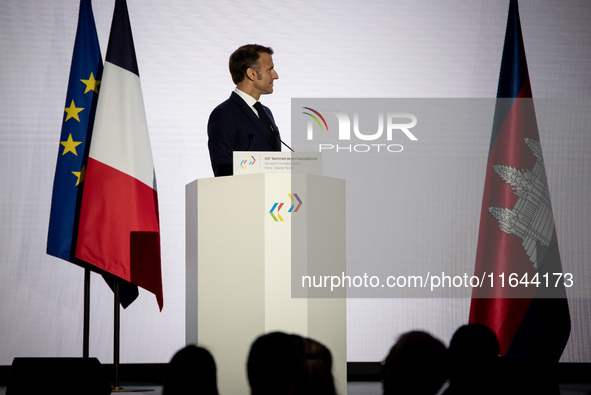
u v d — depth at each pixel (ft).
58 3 66.13
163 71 66.64
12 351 64.23
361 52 68.23
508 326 54.75
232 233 40.65
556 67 69.92
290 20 67.97
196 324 42.32
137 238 53.16
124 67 55.31
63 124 56.08
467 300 67.00
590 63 70.13
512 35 58.44
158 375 65.31
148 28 66.64
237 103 49.26
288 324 39.60
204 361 21.93
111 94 54.44
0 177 64.69
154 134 66.39
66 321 64.90
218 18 67.46
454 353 25.55
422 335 24.17
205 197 41.81
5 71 65.21
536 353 54.75
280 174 40.11
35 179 65.00
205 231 41.73
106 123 53.83
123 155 53.72
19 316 64.39
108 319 65.26
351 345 67.05
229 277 40.65
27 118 65.21
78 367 31.99
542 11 70.03
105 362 65.10
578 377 68.23
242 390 39.91
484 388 25.41
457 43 68.95
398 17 68.64
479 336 25.41
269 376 22.12
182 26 67.05
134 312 65.51
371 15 68.49
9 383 31.58
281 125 67.15
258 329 39.45
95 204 52.70
